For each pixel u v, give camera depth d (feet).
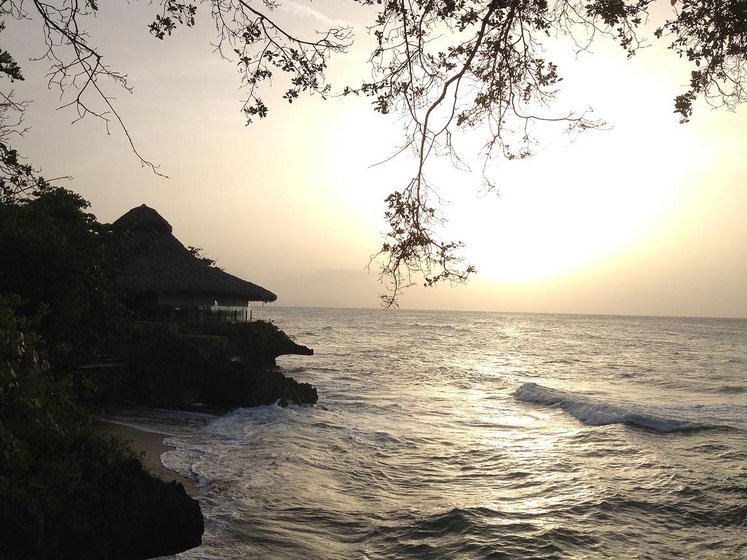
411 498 42.29
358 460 52.70
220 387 77.66
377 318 649.61
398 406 86.02
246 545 32.12
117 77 17.98
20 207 57.26
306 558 30.91
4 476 20.47
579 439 64.75
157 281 94.68
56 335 53.52
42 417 22.61
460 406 89.30
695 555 33.65
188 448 54.13
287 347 98.78
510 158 16.26
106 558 21.68
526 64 15.83
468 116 15.97
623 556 33.22
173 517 22.95
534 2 15.08
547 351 218.38
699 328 510.17
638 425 73.51
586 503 41.73
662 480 48.01
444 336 308.40
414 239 15.89
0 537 19.69
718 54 14.69
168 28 18.07
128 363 74.54
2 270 50.96
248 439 59.57
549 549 33.63
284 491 41.98
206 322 94.68
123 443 25.29
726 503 42.14
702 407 89.04
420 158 15.97
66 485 21.40
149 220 102.32
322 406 82.02
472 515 38.19
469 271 15.69
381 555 32.24
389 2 15.79
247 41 16.94
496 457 55.67
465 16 15.61
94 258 60.44
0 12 17.89
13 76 24.03
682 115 15.07
